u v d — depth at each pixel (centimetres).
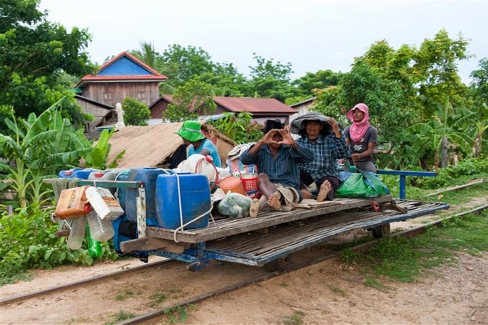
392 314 505
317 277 603
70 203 458
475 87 3042
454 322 488
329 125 670
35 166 1127
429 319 495
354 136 811
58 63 1596
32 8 1598
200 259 483
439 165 1942
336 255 669
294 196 585
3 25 1577
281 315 489
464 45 2169
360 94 1593
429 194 1327
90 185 489
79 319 468
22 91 1442
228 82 4681
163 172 468
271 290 546
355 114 809
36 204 873
